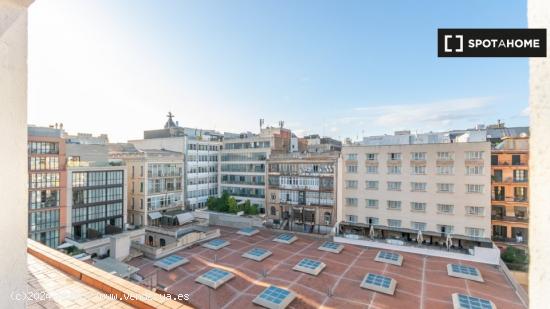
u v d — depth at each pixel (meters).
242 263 24.48
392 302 17.83
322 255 27.14
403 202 35.41
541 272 1.31
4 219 2.08
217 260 25.27
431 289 19.91
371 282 20.05
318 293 18.86
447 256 27.19
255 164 53.94
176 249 28.31
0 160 2.05
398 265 24.53
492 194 37.66
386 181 36.44
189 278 21.25
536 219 1.35
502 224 36.66
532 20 1.43
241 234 35.38
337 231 36.50
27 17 2.28
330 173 39.03
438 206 33.59
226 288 19.45
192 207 52.19
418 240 31.72
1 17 2.08
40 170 28.70
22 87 2.21
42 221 28.67
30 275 5.36
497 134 45.38
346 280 21.06
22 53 2.23
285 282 20.52
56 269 5.65
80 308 4.15
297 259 25.81
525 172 36.22
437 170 33.78
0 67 2.06
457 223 32.56
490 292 19.72
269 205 43.75
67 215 30.55
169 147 53.09
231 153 56.84
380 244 30.17
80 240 29.45
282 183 42.66
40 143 29.17
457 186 32.72
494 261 25.31
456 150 32.91
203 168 55.16
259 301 17.23
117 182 35.91
